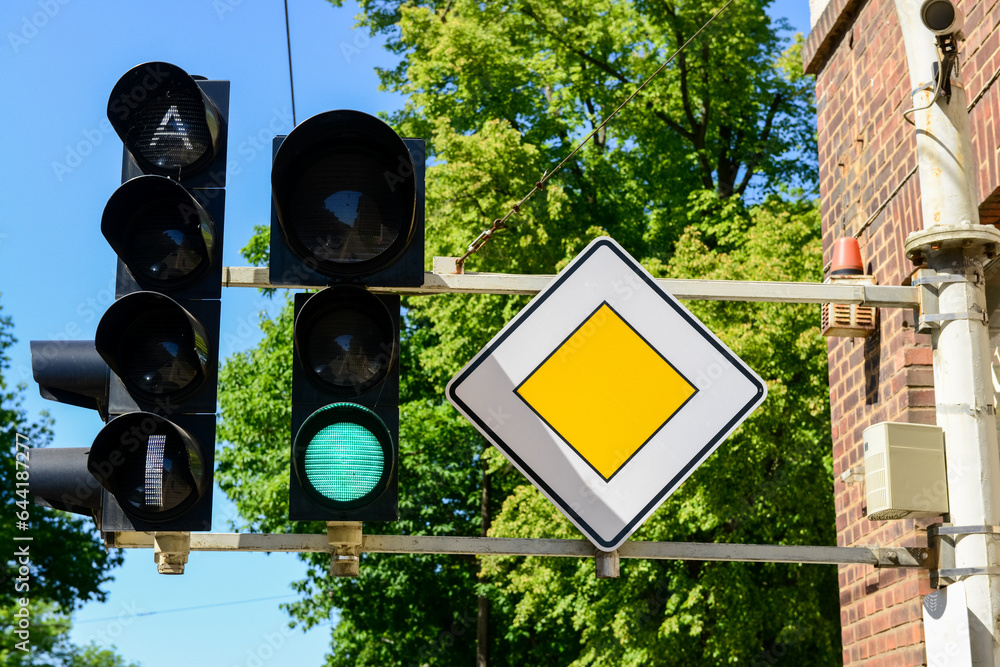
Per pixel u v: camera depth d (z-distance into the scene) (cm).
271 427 2138
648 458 390
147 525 362
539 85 2138
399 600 2147
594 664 1627
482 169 1817
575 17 2136
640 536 1499
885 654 546
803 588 1531
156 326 377
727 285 401
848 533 614
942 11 385
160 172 392
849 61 647
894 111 566
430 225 1838
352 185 384
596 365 397
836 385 646
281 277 380
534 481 389
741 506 1462
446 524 2102
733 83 2088
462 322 1816
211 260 383
